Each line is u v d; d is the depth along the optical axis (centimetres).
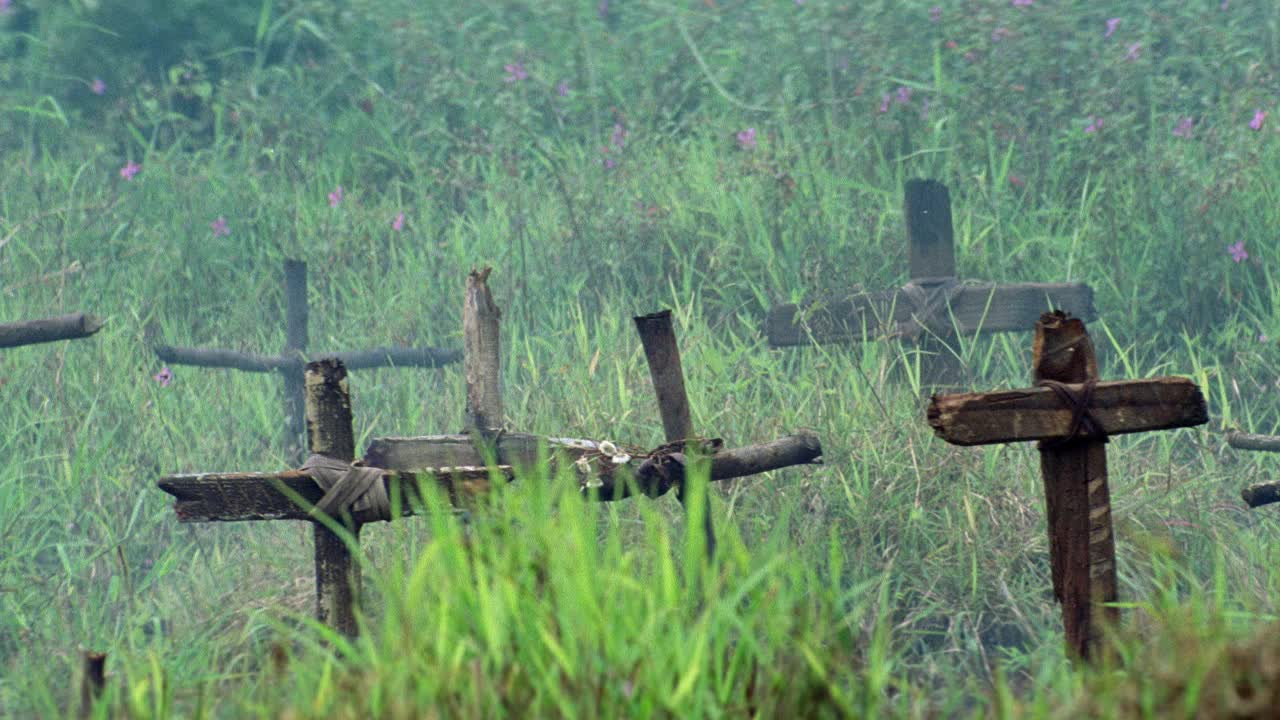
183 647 643
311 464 598
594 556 471
